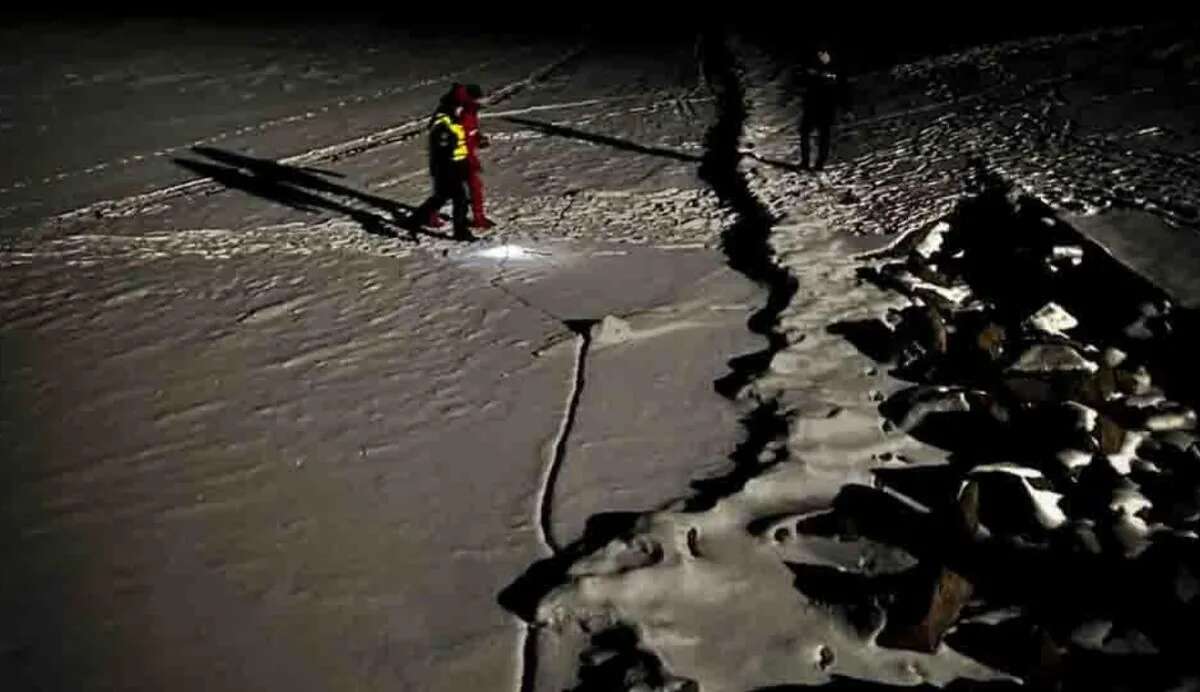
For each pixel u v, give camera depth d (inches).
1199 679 148.4
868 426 227.0
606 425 237.0
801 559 184.7
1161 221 305.7
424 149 487.2
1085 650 158.2
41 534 201.3
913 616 164.4
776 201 384.8
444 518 204.1
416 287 323.9
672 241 363.9
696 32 832.3
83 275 338.0
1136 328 252.1
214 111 563.2
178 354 279.3
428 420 242.2
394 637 172.1
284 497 212.2
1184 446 205.0
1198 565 166.4
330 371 268.2
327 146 495.8
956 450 216.8
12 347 286.0
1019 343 248.1
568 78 662.5
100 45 754.8
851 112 527.8
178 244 366.3
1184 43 552.7
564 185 434.0
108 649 170.6
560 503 207.3
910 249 334.3
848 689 155.0
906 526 192.4
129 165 465.7
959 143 437.1
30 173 454.9
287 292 321.4
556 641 169.3
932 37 722.8
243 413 246.7
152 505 210.4
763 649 164.1
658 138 510.0
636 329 285.9
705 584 178.7
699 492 209.2
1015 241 327.9
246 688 161.9
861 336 269.7
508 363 270.4
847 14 874.8
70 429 241.1
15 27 828.6
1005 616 167.3
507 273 335.0
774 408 236.4
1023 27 708.0
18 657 168.9
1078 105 466.3
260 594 183.2
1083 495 191.9
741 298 308.3
